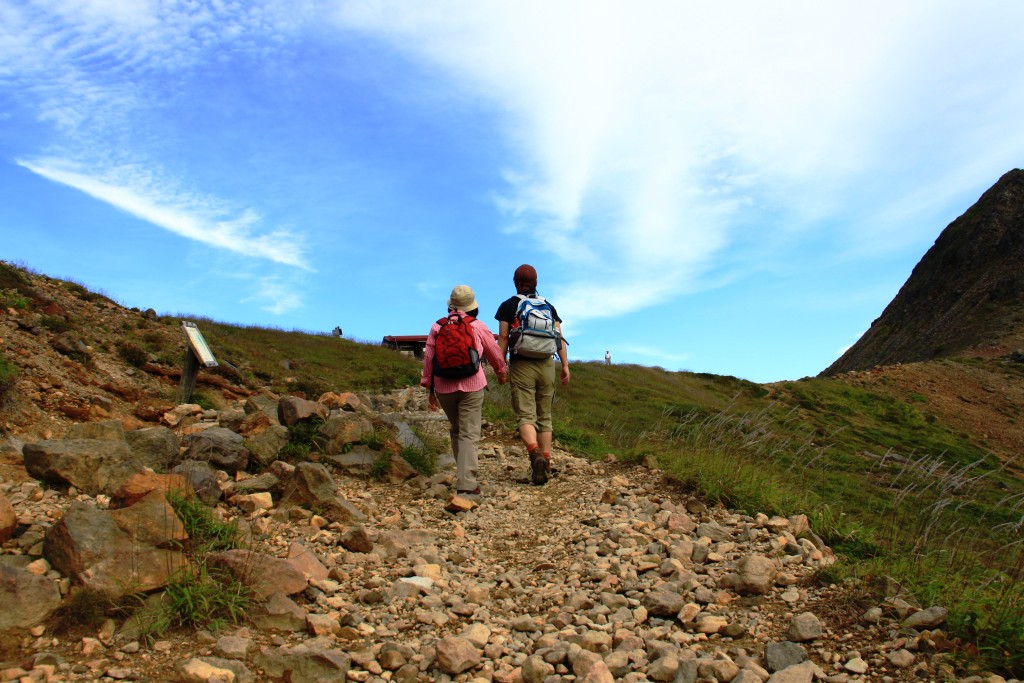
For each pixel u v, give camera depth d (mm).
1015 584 3719
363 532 4582
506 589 4375
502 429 9445
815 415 31125
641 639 3566
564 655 3340
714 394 33375
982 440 32281
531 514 5926
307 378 17969
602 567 4547
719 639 3613
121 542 3451
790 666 3109
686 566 4594
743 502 5840
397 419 8391
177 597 3303
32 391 7172
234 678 2854
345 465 6297
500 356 6348
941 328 79812
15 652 2930
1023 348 59031
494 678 3219
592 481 6754
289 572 3705
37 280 13836
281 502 5199
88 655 2951
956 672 3109
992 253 83812
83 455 4539
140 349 11812
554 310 6832
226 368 13297
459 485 6152
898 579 4000
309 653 3045
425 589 4070
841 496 6637
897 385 39750
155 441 5223
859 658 3240
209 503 4914
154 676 2857
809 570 4391
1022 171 90875
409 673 3111
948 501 5160
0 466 4684
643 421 18688
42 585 3143
